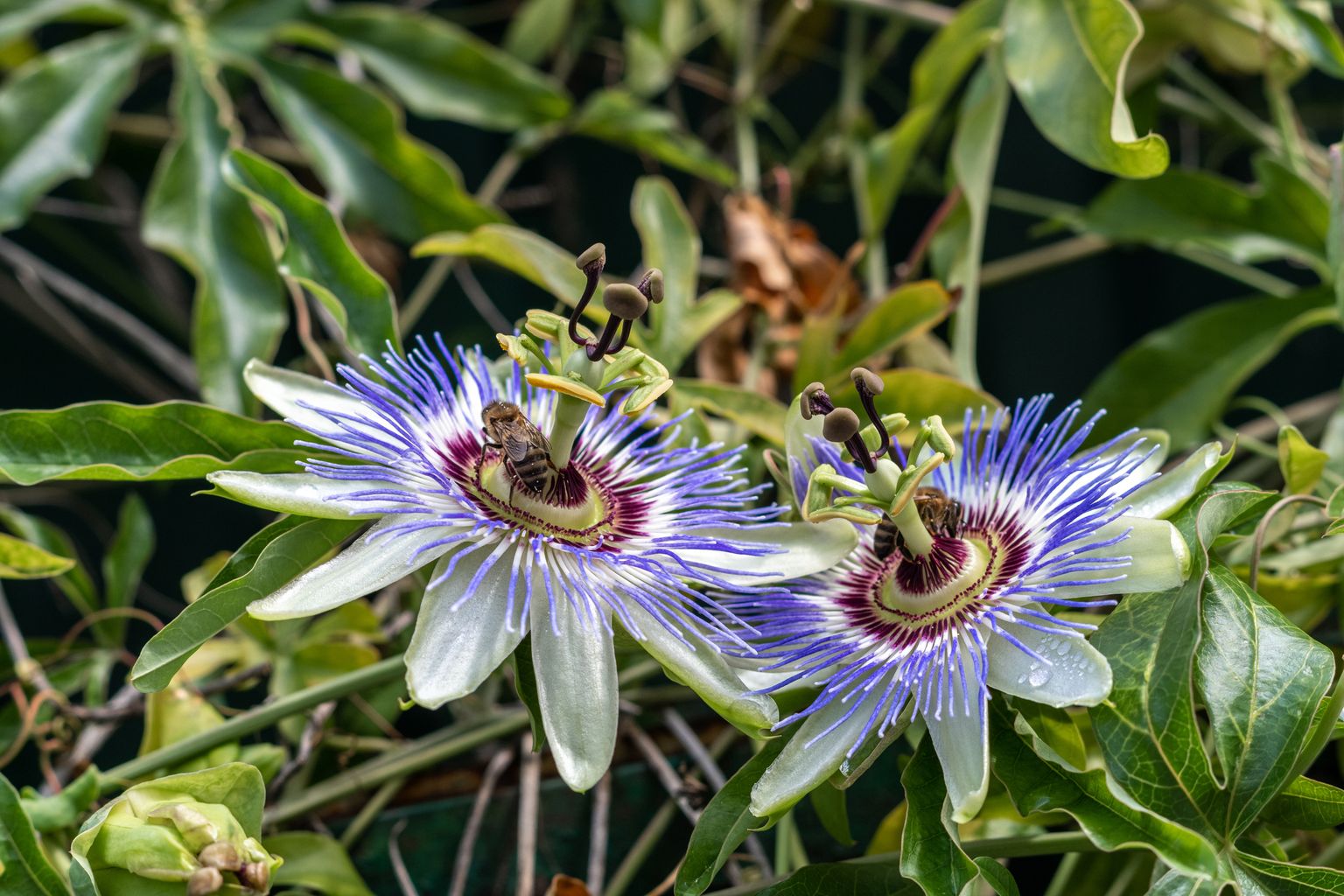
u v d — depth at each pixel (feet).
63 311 2.77
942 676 1.65
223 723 1.86
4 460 1.73
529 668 1.67
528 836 1.94
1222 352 2.08
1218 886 1.63
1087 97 1.91
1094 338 3.01
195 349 2.03
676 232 2.00
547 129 2.34
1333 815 1.67
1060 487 1.71
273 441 1.77
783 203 2.23
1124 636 1.67
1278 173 2.12
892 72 3.07
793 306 2.18
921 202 2.89
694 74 2.51
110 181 2.82
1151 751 1.64
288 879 1.87
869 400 1.71
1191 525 1.68
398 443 1.70
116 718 1.98
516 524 1.69
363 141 2.21
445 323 2.81
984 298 3.00
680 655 1.66
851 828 1.99
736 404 1.90
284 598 1.63
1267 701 1.65
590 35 2.77
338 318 1.82
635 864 1.96
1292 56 2.19
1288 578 1.88
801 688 1.70
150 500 2.97
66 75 2.19
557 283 1.92
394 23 2.28
